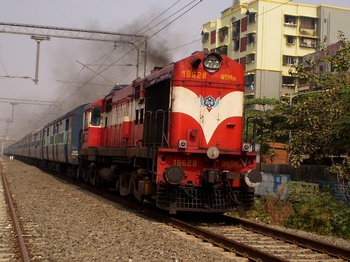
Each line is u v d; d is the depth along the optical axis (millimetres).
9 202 13391
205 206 10516
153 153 10594
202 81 11102
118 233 9047
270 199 13586
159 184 10352
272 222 12008
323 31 44750
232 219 10828
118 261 6797
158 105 11641
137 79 13844
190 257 7113
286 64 43812
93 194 17062
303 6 44562
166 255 7215
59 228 9539
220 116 11188
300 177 16656
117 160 14117
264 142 20281
